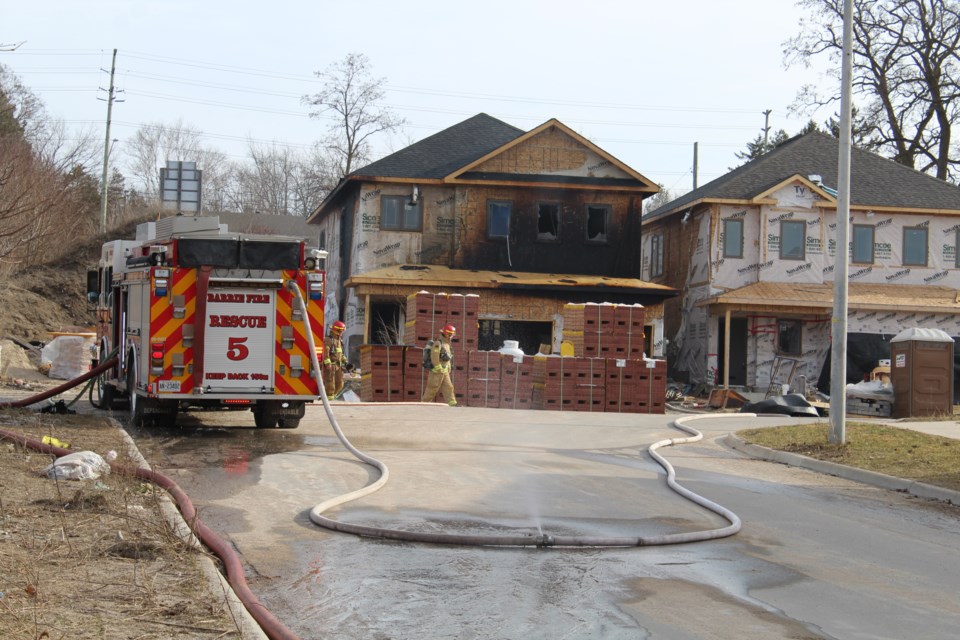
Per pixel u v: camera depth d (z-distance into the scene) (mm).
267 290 14852
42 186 27859
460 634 5848
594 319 25328
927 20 48875
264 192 95688
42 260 43562
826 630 6125
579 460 13922
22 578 6168
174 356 14508
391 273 33500
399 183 34688
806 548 8633
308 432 15984
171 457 12453
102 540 7277
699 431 18766
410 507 9719
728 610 6500
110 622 5457
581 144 35625
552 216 35906
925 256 37719
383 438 15609
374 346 23500
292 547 7980
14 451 11172
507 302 33594
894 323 36469
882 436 16719
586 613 6320
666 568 7645
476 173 34969
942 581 7621
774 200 36406
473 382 24422
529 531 8711
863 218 37562
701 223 37656
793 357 37031
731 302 34875
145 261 14859
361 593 6688
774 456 15500
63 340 28641
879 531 9688
